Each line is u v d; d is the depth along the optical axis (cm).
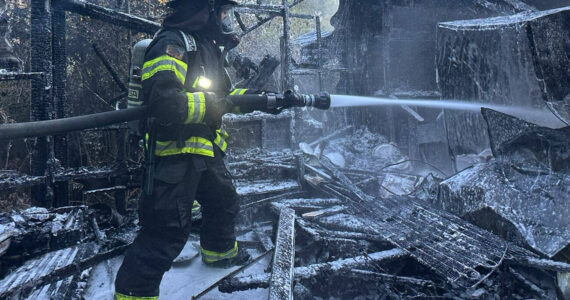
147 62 172
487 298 209
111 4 553
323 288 234
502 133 280
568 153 246
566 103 254
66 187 304
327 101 212
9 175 287
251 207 348
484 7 494
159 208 183
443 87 397
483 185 271
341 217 293
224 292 199
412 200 317
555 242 222
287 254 196
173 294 206
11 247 225
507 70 333
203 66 187
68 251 232
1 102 483
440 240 240
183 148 186
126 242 257
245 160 409
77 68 526
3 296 173
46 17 278
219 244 230
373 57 594
